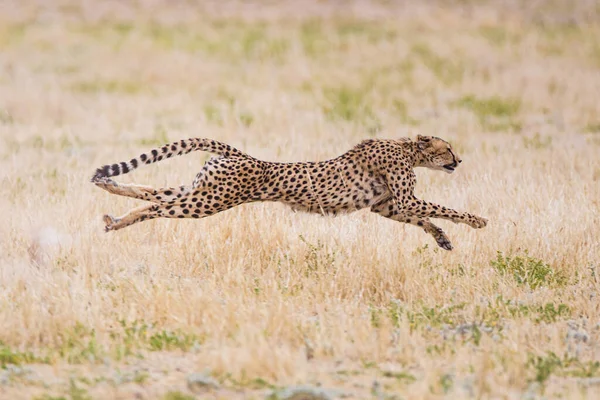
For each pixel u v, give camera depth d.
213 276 27.67
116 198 35.03
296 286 27.41
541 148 46.59
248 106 58.94
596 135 50.84
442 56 74.38
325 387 20.58
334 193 28.86
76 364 21.88
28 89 64.06
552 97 60.56
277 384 20.58
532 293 27.17
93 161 44.66
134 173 38.53
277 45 79.62
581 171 41.00
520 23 85.69
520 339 23.36
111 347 22.81
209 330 23.61
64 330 23.58
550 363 21.73
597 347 23.72
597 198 35.84
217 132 50.59
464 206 35.31
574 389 20.47
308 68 71.00
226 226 30.70
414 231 31.88
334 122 53.59
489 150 45.47
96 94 64.50
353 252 29.31
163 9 96.88
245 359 21.14
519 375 21.06
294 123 52.59
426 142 30.36
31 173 41.00
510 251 30.19
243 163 27.94
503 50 75.25
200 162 41.34
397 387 20.48
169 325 24.55
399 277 28.08
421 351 22.88
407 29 84.88
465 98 60.50
